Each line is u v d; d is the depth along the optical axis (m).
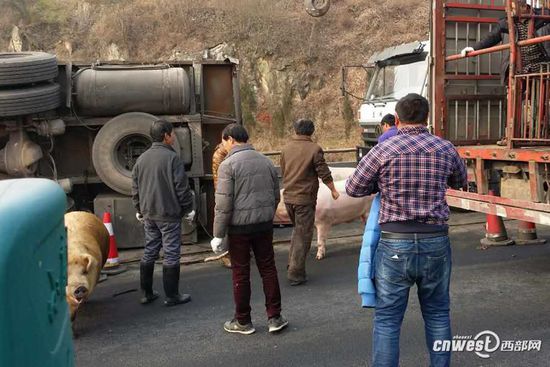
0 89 6.89
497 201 5.69
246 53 24.00
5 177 7.59
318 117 23.20
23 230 1.33
